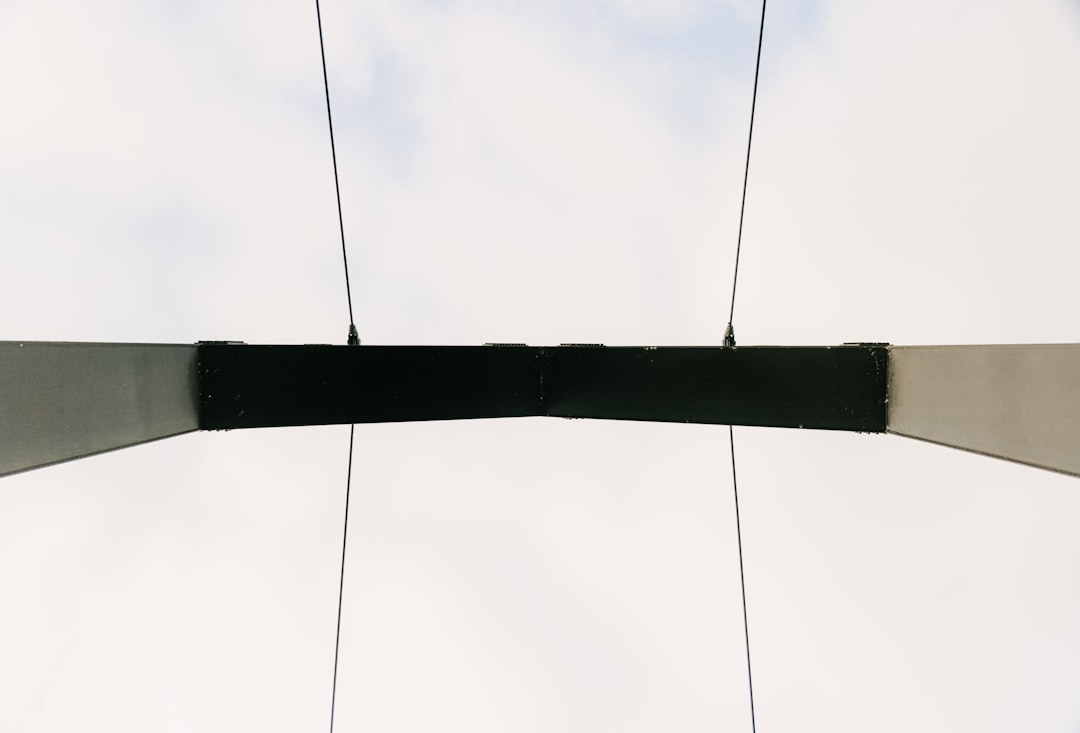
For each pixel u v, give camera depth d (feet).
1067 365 6.97
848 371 11.19
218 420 10.69
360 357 11.48
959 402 8.93
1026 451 7.61
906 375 10.45
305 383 11.12
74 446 7.68
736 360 11.73
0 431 6.61
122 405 8.57
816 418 11.27
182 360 10.20
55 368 7.40
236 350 10.84
